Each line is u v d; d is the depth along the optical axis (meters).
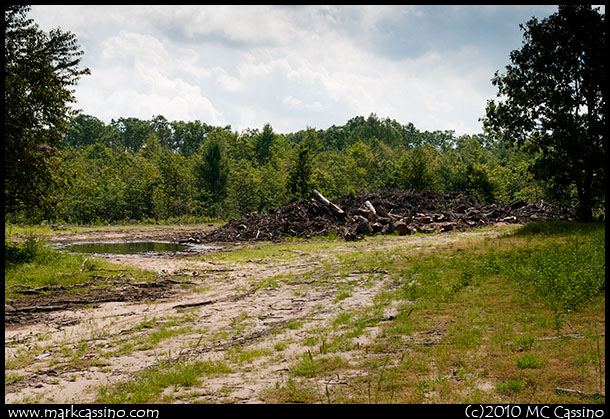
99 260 20.91
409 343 8.59
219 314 12.32
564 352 7.24
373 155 109.19
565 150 25.67
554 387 6.07
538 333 8.38
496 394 6.02
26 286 15.22
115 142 149.50
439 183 78.50
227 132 127.94
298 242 32.31
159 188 74.25
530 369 6.71
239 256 25.17
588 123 25.03
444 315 10.34
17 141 19.41
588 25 24.84
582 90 26.02
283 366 7.92
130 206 71.56
